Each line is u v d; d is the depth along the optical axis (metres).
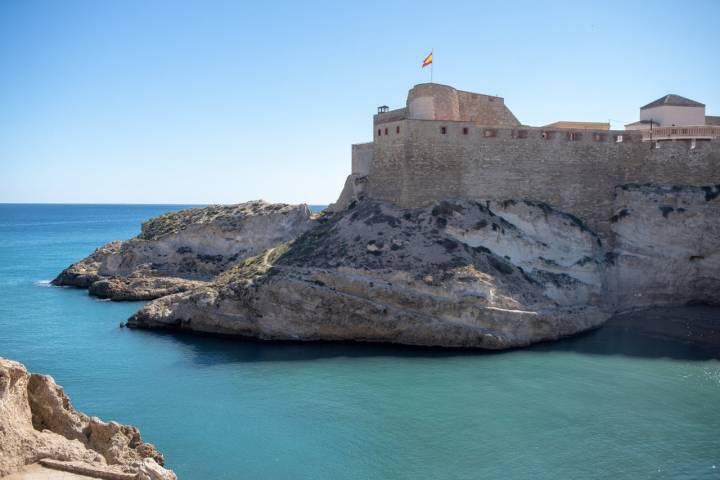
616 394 40.03
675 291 62.06
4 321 63.59
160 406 38.72
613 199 65.31
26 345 53.56
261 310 53.81
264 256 62.88
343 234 59.59
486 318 50.56
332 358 48.53
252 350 51.16
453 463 31.09
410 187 60.50
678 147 64.81
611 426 35.16
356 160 74.31
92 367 46.84
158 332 58.03
